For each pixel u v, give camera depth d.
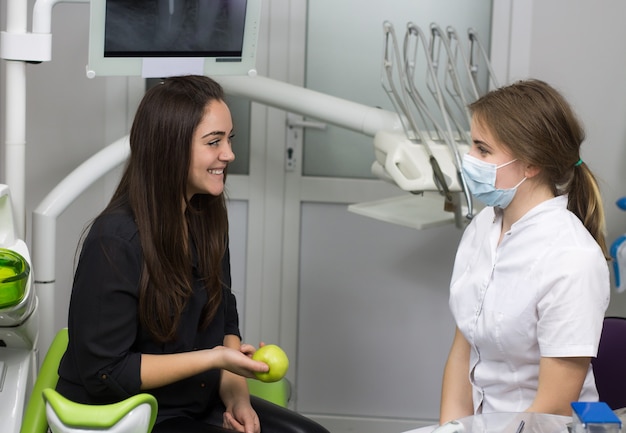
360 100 2.93
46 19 2.02
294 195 2.96
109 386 1.72
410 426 3.04
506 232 1.66
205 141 1.73
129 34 1.96
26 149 2.91
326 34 2.90
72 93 2.88
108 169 2.19
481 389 1.71
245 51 2.04
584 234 1.60
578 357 1.55
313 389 3.06
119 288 1.70
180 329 1.82
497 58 2.86
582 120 2.83
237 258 3.04
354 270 3.01
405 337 3.03
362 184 2.94
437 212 2.33
